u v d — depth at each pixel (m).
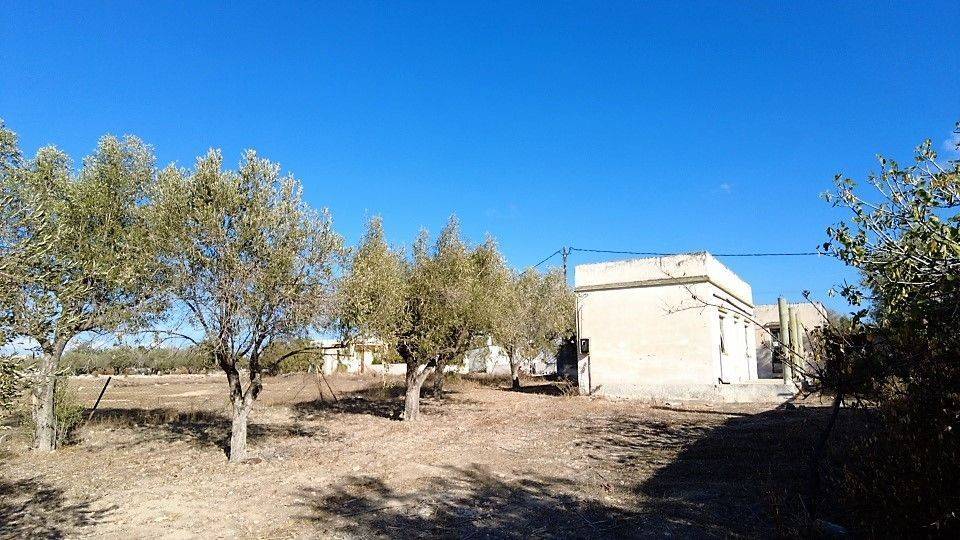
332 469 11.30
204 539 7.23
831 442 11.44
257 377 12.21
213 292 10.91
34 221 5.93
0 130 6.66
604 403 22.47
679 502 8.41
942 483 5.15
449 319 17.94
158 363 38.69
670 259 23.84
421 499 9.02
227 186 11.30
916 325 5.07
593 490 9.34
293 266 11.55
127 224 13.64
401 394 28.67
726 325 25.56
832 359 6.98
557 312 32.25
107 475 10.95
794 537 6.54
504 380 38.44
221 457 12.64
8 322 5.44
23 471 11.34
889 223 4.88
